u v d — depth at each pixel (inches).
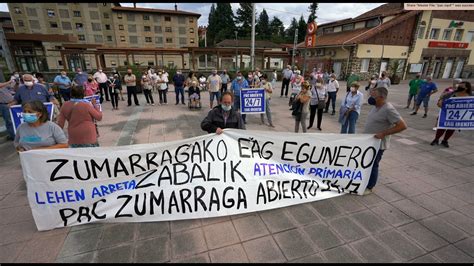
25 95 206.1
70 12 2267.5
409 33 1013.8
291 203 128.4
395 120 126.8
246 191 123.6
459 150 223.6
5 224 113.0
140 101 498.6
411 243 104.0
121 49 931.3
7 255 95.2
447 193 145.7
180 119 336.5
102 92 473.7
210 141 122.6
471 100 209.5
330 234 109.0
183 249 99.3
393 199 138.3
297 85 351.3
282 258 95.5
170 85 810.8
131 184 114.2
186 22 2479.1
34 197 105.1
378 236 108.1
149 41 2443.4
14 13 2202.3
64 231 108.2
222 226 113.3
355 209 127.9
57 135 118.7
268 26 3105.3
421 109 432.8
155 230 110.0
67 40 1131.3
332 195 136.0
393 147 229.9
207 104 468.8
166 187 116.6
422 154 212.2
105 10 2322.8
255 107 299.7
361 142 134.0
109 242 102.4
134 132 271.1
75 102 133.4
